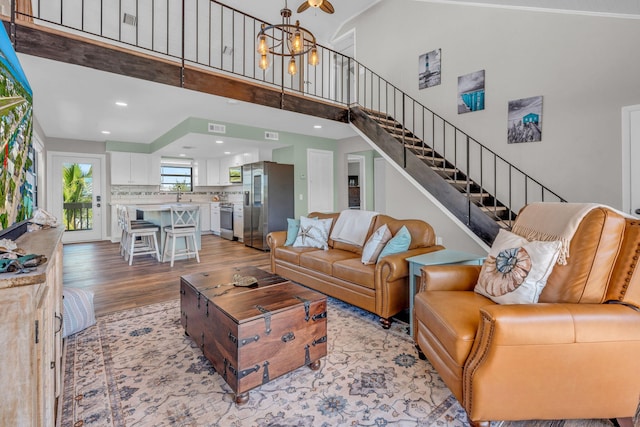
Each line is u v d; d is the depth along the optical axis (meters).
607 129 3.41
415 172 4.10
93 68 2.98
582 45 3.57
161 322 2.68
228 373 1.70
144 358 2.11
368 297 2.68
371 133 4.82
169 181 8.19
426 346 1.89
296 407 1.64
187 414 1.58
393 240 2.72
